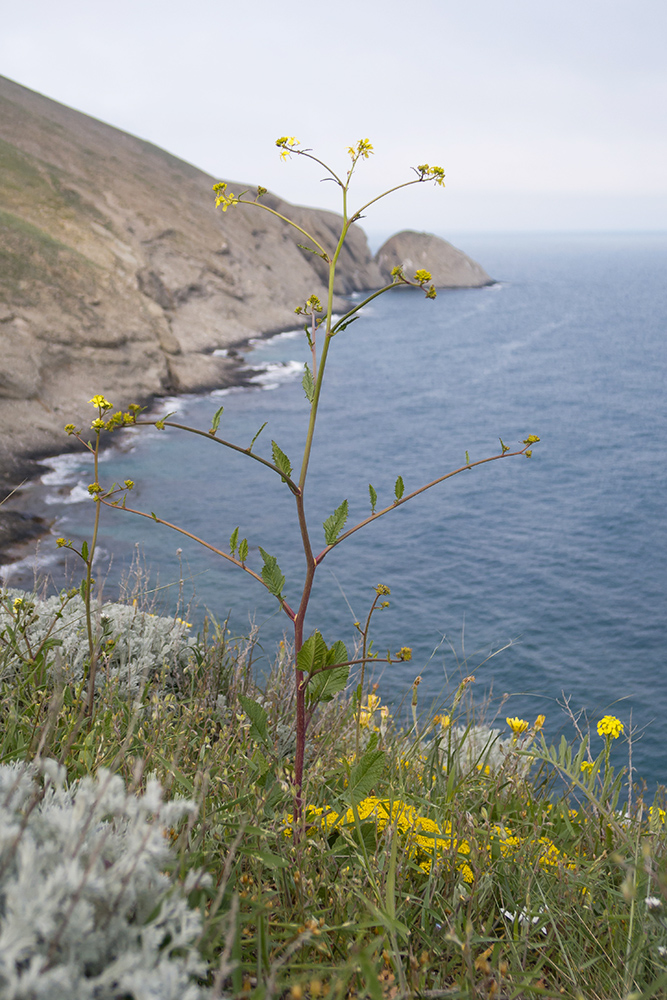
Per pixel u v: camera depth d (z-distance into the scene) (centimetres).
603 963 222
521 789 355
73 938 131
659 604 2684
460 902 219
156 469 3706
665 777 1506
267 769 251
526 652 2270
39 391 3959
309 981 172
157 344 4969
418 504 3666
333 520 248
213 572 2481
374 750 233
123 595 532
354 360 7338
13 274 4531
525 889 251
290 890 223
